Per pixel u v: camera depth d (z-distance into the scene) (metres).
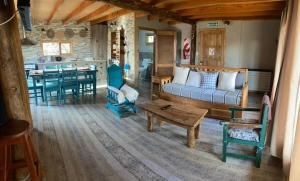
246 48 7.27
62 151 3.12
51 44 8.17
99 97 6.34
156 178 2.51
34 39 7.78
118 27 8.17
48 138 3.55
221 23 7.56
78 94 5.99
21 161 2.30
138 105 5.49
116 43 8.41
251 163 2.83
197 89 4.84
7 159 2.01
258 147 2.69
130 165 2.77
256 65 7.20
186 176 2.55
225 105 4.38
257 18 6.84
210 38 7.87
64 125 4.14
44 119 4.46
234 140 2.78
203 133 3.78
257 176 2.55
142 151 3.14
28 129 1.93
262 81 6.99
